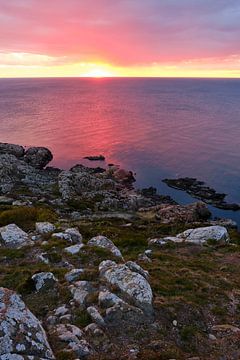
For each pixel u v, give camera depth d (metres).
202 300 17.95
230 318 16.84
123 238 32.06
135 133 136.62
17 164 82.69
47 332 13.99
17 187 65.81
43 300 16.95
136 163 97.00
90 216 51.53
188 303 16.97
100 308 15.69
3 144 107.00
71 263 22.48
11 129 151.25
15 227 28.91
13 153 102.50
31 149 104.44
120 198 65.06
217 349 14.21
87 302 16.22
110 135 134.38
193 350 13.95
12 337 12.15
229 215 62.34
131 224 46.38
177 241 31.27
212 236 32.34
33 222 34.38
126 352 12.99
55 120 173.62
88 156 106.12
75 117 183.00
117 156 104.94
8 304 13.70
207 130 139.50
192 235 33.34
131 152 108.50
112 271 18.47
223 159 97.50
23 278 19.30
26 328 12.79
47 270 20.47
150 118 174.88
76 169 89.44
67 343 13.16
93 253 23.88
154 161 98.31
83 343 13.14
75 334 13.72
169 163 95.88
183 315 16.05
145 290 16.67
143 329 14.49
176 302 16.84
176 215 55.22
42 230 29.27
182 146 113.44
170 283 19.69
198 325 15.67
